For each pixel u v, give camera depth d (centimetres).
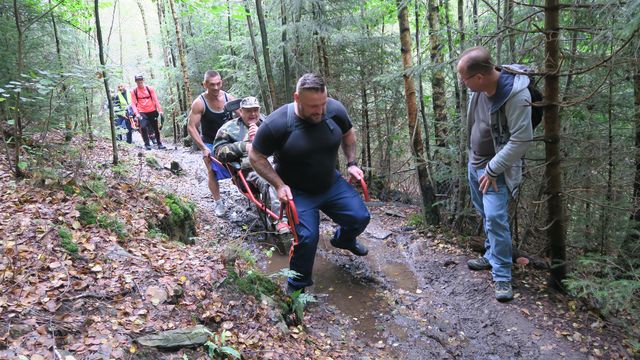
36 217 316
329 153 341
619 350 295
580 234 395
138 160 649
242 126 486
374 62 780
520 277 384
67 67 504
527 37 395
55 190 366
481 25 444
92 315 243
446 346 312
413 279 407
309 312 348
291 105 330
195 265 316
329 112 338
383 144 856
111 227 341
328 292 388
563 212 352
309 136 327
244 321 281
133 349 225
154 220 402
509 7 400
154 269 299
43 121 454
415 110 491
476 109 353
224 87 1278
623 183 377
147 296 269
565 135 368
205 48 1362
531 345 306
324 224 549
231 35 1204
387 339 322
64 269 272
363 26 759
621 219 379
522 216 472
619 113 369
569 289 319
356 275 417
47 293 249
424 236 494
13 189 349
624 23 259
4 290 243
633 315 297
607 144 367
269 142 323
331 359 285
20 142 411
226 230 506
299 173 345
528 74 307
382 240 495
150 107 943
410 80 482
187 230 454
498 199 344
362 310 360
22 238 290
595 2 307
